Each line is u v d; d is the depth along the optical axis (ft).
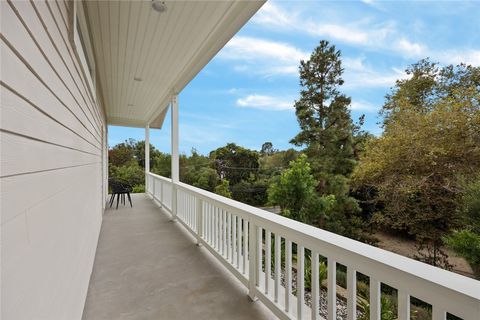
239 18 7.91
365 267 3.75
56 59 3.73
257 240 6.85
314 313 4.78
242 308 6.66
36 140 2.77
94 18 8.45
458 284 2.80
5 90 1.98
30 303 2.58
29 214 2.55
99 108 14.90
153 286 7.80
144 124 31.30
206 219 10.96
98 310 6.53
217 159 31.65
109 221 16.43
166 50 10.74
